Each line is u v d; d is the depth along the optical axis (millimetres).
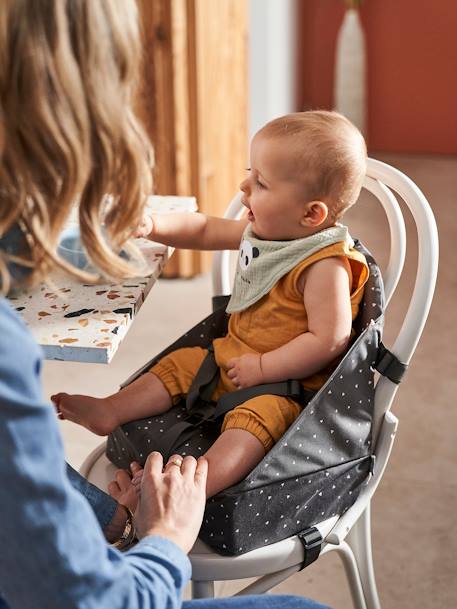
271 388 1157
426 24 3971
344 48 3928
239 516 1046
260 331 1222
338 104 4047
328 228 1210
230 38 2832
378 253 3121
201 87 2654
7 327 614
